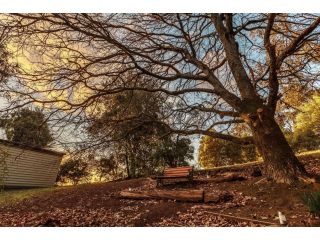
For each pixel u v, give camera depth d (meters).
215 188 10.21
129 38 11.57
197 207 7.84
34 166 19.95
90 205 10.09
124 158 21.09
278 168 8.20
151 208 8.43
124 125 11.60
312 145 23.78
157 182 12.80
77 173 21.86
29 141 9.62
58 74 9.54
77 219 7.95
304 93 12.50
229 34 10.95
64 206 10.52
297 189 7.42
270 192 7.84
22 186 18.78
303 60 12.13
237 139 9.67
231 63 10.34
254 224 5.91
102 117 11.43
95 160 20.06
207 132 10.06
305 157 14.23
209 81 10.58
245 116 8.98
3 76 8.52
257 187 8.55
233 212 7.02
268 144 8.46
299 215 6.00
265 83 12.79
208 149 26.56
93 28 9.54
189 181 11.99
